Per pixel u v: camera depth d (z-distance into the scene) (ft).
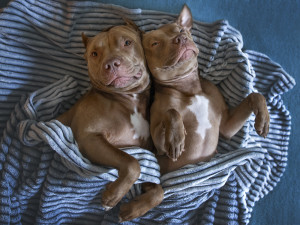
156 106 2.72
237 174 3.13
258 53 3.34
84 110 2.64
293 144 3.47
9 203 2.95
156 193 2.63
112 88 2.58
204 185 2.78
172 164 2.77
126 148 2.64
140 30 2.87
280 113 3.40
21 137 2.80
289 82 3.27
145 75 2.69
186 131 2.71
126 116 2.68
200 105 2.74
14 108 3.06
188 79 2.75
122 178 2.33
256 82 3.35
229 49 3.02
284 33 3.56
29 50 3.13
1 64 3.04
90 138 2.53
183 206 2.94
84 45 2.80
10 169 2.96
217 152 3.04
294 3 3.58
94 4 3.16
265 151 3.13
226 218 3.05
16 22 3.05
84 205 3.03
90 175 2.59
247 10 3.57
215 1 3.57
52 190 2.87
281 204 3.37
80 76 3.18
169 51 2.51
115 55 2.44
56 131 2.50
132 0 3.45
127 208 2.58
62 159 2.81
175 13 3.49
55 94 2.96
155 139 2.63
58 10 3.11
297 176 3.43
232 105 3.10
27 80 3.13
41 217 2.97
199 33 3.08
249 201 3.26
